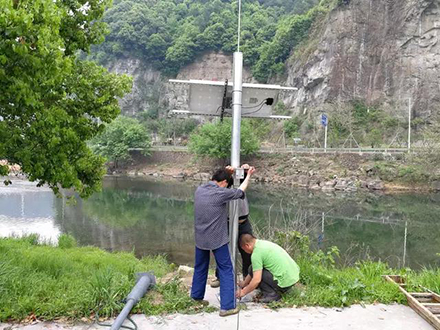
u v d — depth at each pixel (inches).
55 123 250.8
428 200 1243.2
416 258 580.7
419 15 2342.5
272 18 3843.5
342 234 741.3
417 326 152.1
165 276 291.7
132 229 789.9
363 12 2549.2
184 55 3720.5
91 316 153.2
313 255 268.4
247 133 1958.7
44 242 536.4
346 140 2097.7
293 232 275.7
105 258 392.2
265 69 3243.1
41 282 188.4
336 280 203.5
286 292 179.8
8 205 1067.9
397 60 2407.7
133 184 1781.5
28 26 167.3
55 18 187.9
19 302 155.1
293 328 147.2
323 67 2620.6
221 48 3676.2
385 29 2482.8
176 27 4030.5
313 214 959.6
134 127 2472.9
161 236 727.1
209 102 190.9
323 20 2856.8
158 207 1106.7
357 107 2427.4
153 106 3720.5
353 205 1141.1
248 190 1508.4
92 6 330.0
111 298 158.4
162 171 2300.7
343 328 148.6
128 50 3954.2
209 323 149.7
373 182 1520.7
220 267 159.9
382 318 158.9
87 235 727.7
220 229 158.7
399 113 2265.0
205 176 2017.7
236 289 172.6
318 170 1718.8
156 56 3919.8
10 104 225.5
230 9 4037.9
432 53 2295.8
